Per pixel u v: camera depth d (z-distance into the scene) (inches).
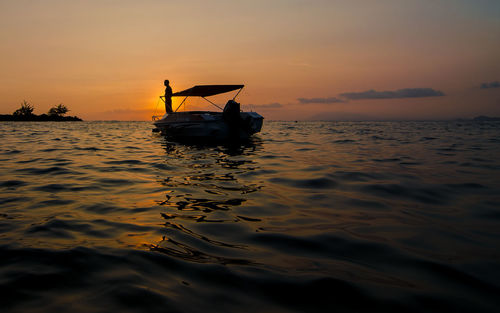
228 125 387.9
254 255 75.0
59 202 123.5
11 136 510.0
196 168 204.4
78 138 485.1
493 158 241.3
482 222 98.3
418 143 379.6
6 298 55.6
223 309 52.9
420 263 70.4
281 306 53.9
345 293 58.0
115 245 80.6
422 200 125.0
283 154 277.3
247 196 132.6
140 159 247.0
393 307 53.6
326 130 759.1
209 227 95.0
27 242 81.9
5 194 136.0
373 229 92.9
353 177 171.0
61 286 59.9
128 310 52.4
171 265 69.2
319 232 90.7
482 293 57.7
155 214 108.0
